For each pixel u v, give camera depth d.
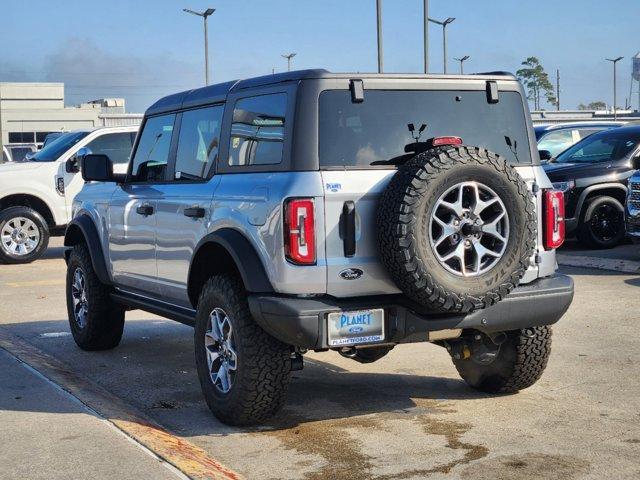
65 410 5.77
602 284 10.92
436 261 4.95
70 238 8.30
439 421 5.68
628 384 6.46
